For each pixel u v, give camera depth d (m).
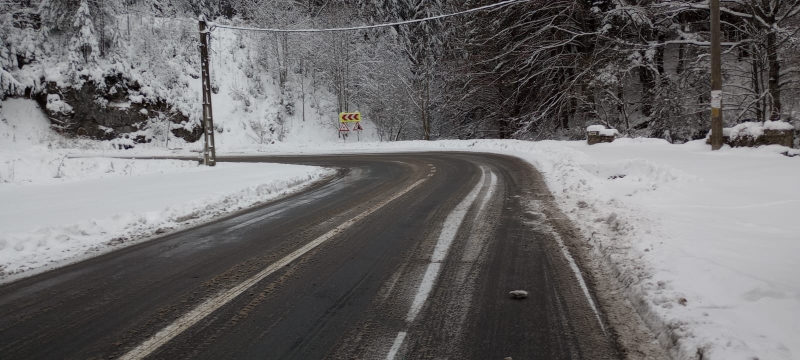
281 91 43.47
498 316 3.82
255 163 20.53
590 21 32.72
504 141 25.92
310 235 6.87
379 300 4.23
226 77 42.25
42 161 17.73
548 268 5.00
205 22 19.14
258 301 4.28
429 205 8.99
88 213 8.73
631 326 3.57
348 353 3.26
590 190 9.23
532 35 32.28
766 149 12.73
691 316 3.32
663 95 27.55
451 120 43.31
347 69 42.81
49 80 34.25
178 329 3.72
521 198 9.43
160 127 37.41
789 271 4.15
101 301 4.39
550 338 3.41
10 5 35.06
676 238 5.26
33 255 6.13
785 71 22.94
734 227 5.74
